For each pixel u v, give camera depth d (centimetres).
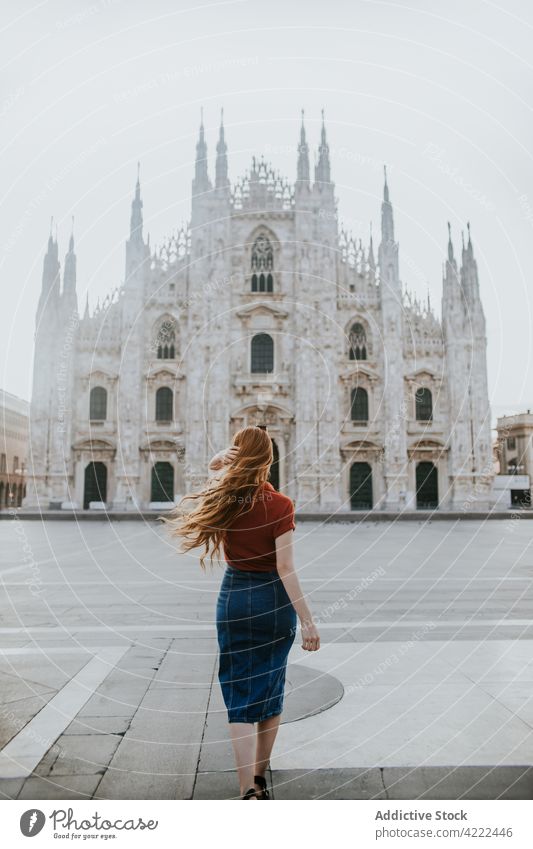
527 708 679
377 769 542
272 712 487
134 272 5462
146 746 583
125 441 5453
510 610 1221
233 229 5844
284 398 5659
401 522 4644
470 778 528
